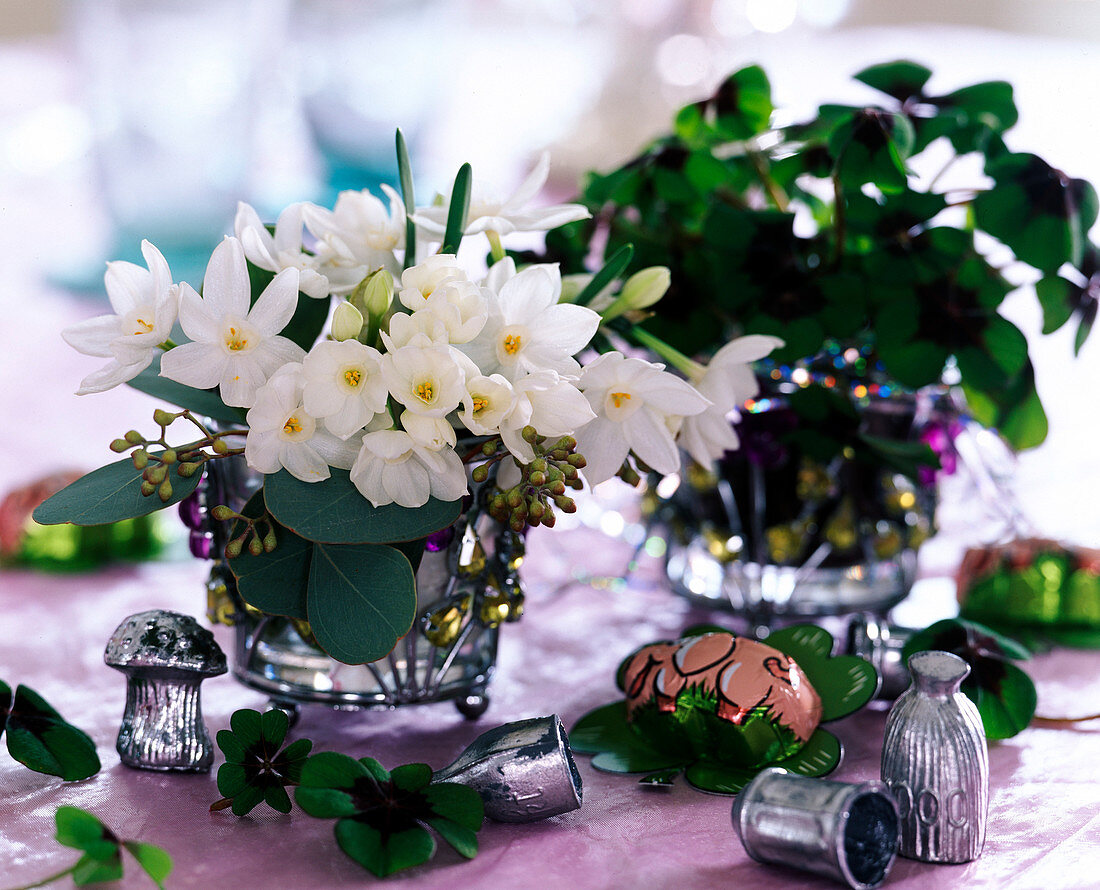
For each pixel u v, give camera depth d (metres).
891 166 0.62
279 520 0.54
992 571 0.67
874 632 0.60
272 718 0.55
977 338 0.63
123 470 0.56
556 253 0.68
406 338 0.54
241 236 0.57
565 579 0.74
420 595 0.57
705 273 0.66
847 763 0.58
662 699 0.57
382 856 0.52
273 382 0.53
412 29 1.47
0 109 1.92
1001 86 0.66
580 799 0.55
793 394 0.63
